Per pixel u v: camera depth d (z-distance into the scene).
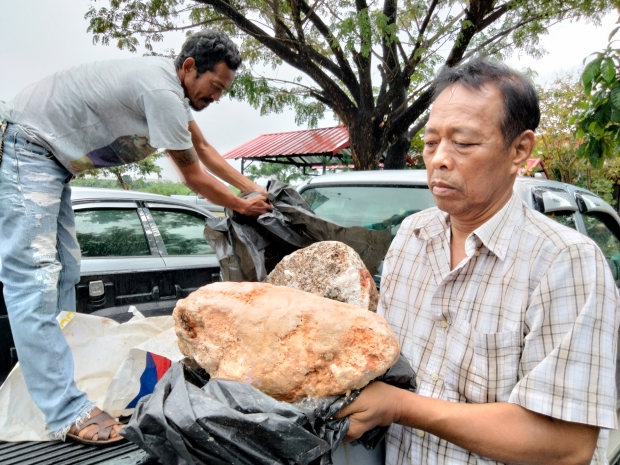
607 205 3.00
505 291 0.96
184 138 1.86
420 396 0.95
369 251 1.74
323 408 0.85
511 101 0.90
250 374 0.90
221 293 0.99
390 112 6.91
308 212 1.74
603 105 3.38
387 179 2.41
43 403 1.44
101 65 1.87
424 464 1.03
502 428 0.88
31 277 1.63
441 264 1.10
